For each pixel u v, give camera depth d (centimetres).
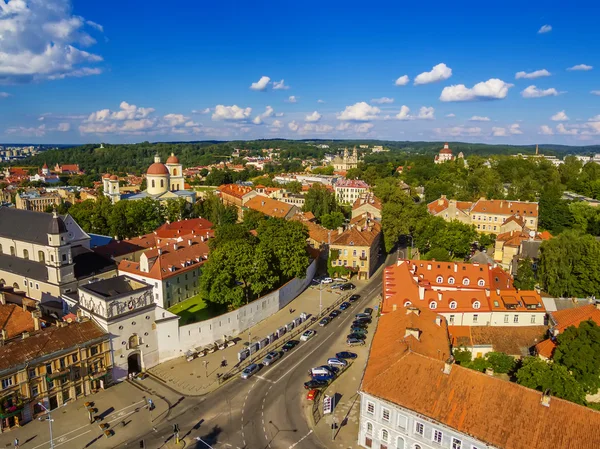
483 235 16700
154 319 8444
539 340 8500
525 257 12794
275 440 6381
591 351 6731
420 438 5641
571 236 11450
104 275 11150
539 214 18925
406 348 6394
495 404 5309
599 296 10556
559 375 6262
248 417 6925
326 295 12250
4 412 6475
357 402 7350
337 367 8344
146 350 8381
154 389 7738
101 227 17000
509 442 4984
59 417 6938
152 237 14375
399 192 17775
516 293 9319
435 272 10631
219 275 9975
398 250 17162
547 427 4969
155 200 19038
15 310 8181
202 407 7188
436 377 5766
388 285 10125
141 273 10988
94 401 7375
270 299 10769
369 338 9556
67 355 7256
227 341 9419
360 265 13688
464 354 8094
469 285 10344
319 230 16062
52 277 10056
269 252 11338
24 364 6688
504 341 8488
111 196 19950
